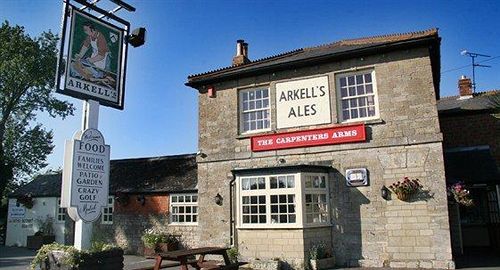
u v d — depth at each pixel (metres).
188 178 18.50
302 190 12.52
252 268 12.50
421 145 12.21
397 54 12.93
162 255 9.38
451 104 19.98
